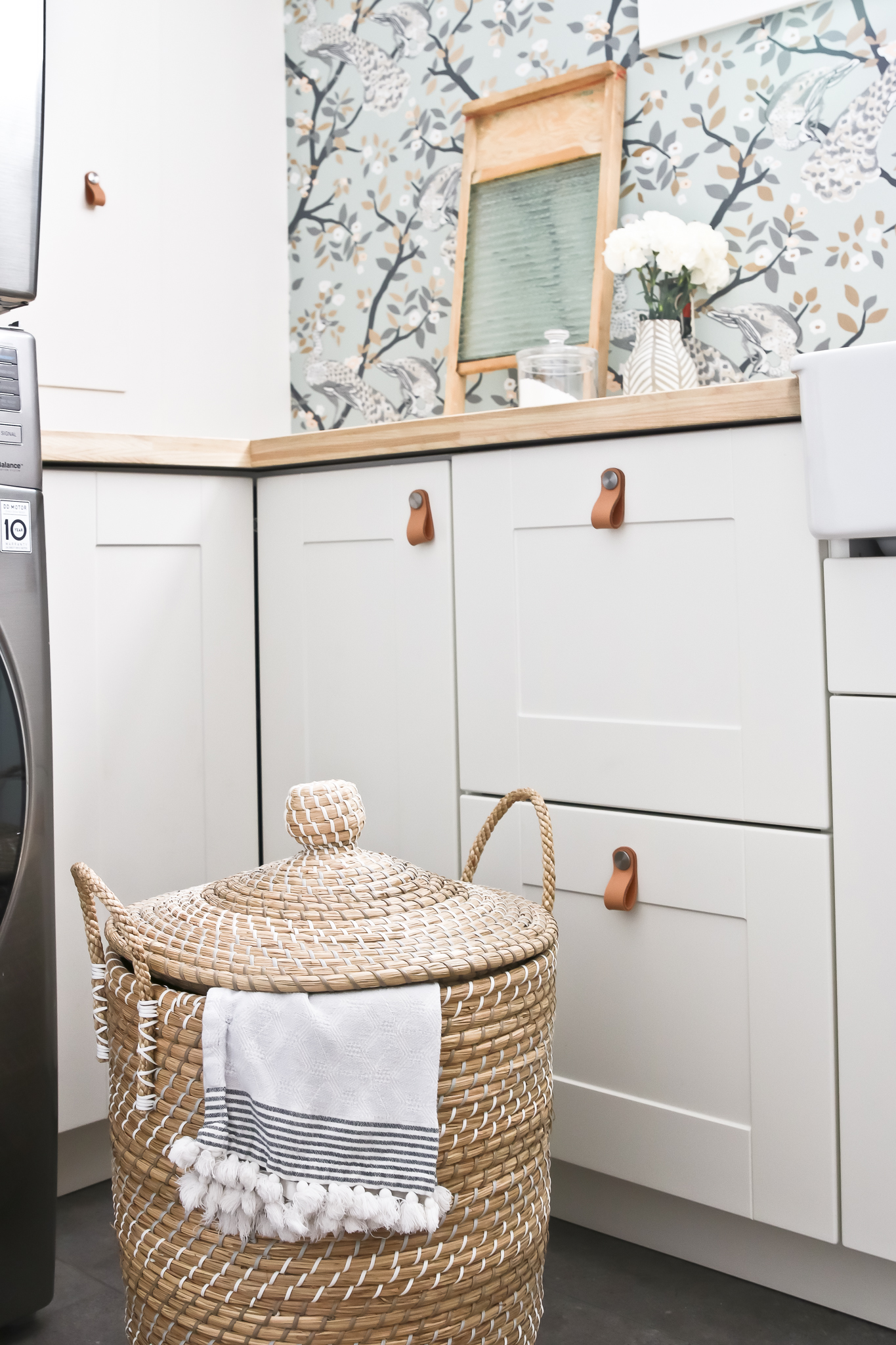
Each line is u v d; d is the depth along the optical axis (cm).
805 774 112
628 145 172
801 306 156
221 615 159
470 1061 91
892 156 148
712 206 164
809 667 112
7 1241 115
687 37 164
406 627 146
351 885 99
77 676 142
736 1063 118
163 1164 93
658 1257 131
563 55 179
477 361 186
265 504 162
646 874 124
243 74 212
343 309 213
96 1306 121
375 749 150
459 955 91
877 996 108
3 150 110
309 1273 87
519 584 134
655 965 124
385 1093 86
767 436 113
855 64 150
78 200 185
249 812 163
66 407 185
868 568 107
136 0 192
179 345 202
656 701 123
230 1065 88
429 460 142
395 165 203
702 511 118
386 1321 89
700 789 120
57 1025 134
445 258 197
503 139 184
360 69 207
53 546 140
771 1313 119
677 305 158
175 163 200
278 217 219
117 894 147
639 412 121
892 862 107
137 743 149
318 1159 85
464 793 142
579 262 174
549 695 132
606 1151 128
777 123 157
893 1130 108
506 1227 95
